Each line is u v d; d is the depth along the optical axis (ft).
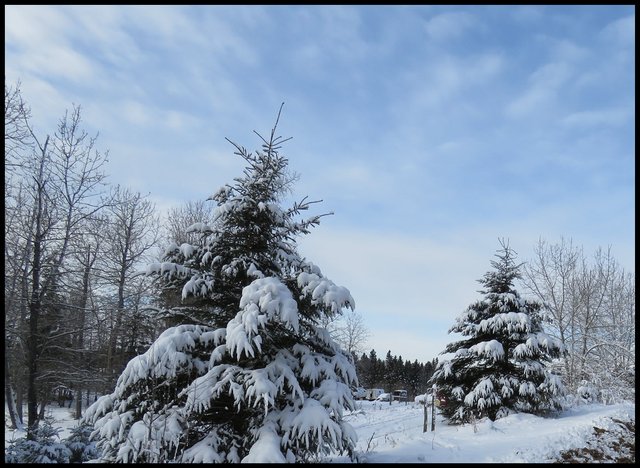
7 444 41.37
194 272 29.35
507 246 56.54
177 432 23.65
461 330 55.31
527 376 48.93
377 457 34.73
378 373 230.48
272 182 31.96
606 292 100.01
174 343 25.49
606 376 75.25
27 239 55.98
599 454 33.65
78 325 67.51
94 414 25.91
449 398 54.29
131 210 86.22
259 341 23.43
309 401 24.57
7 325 53.47
